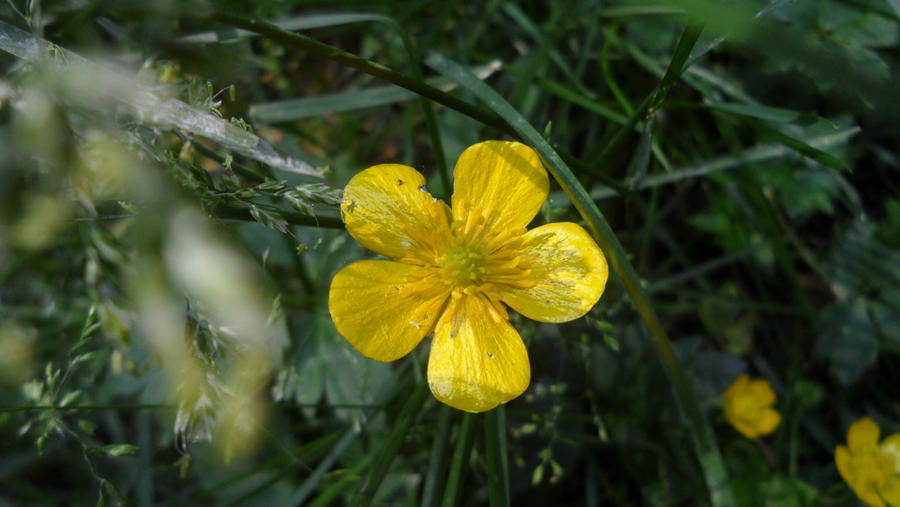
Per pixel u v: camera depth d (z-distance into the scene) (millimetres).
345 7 118
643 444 104
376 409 89
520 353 68
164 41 78
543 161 69
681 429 103
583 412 102
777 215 118
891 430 113
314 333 99
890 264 116
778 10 99
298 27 87
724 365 111
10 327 87
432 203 69
